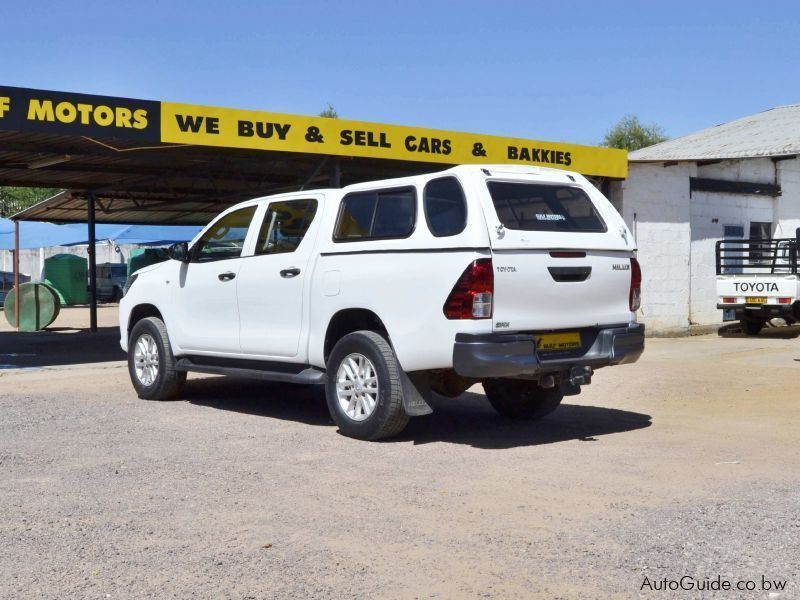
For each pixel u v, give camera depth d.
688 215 19.28
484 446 7.44
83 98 12.17
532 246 7.14
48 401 9.99
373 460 6.88
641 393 10.70
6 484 6.18
